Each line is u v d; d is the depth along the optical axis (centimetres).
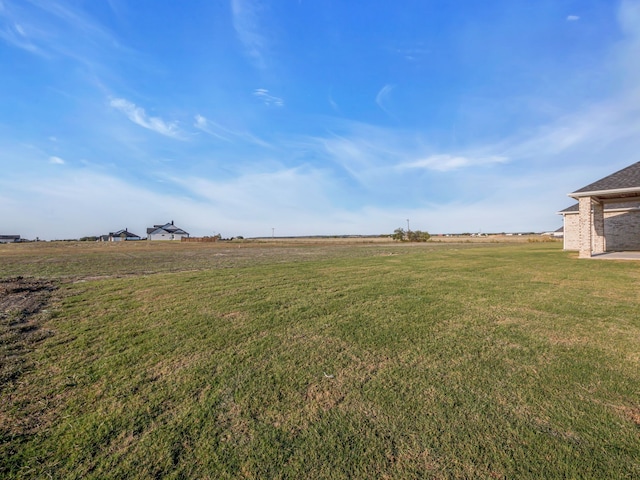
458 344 376
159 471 188
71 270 1246
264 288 731
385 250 2534
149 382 297
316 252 2439
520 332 412
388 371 312
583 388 272
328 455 200
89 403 262
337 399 264
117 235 9388
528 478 178
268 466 191
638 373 296
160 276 938
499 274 898
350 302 586
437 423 229
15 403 263
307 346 381
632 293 628
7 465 193
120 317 512
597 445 202
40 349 380
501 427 222
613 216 1941
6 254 2473
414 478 180
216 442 213
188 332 436
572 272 916
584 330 415
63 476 184
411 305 555
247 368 324
